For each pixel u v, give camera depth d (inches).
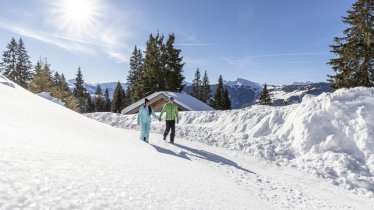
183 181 157.2
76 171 100.4
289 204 236.4
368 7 1064.8
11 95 445.7
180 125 735.7
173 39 2143.2
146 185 115.1
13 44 2623.0
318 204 259.8
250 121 660.1
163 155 307.3
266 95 2618.1
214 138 578.9
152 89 2114.9
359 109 507.8
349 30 1115.9
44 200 68.0
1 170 76.5
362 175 386.9
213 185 186.1
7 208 58.3
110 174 112.9
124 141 382.3
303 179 377.7
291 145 513.7
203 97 3309.5
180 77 2167.8
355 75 1094.4
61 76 3048.7
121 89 3041.3
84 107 3221.0
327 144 472.4
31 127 251.1
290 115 596.7
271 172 397.4
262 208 172.4
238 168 373.1
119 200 86.2
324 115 522.6
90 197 80.0
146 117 480.1
